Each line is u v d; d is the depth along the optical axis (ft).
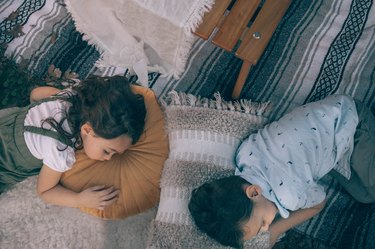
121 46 5.41
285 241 4.91
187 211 4.31
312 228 4.93
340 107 4.65
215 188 3.98
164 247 4.25
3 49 5.56
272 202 4.17
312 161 4.38
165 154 4.79
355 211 4.99
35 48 5.59
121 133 3.94
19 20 5.72
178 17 4.42
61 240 4.83
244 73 4.85
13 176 4.66
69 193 4.56
